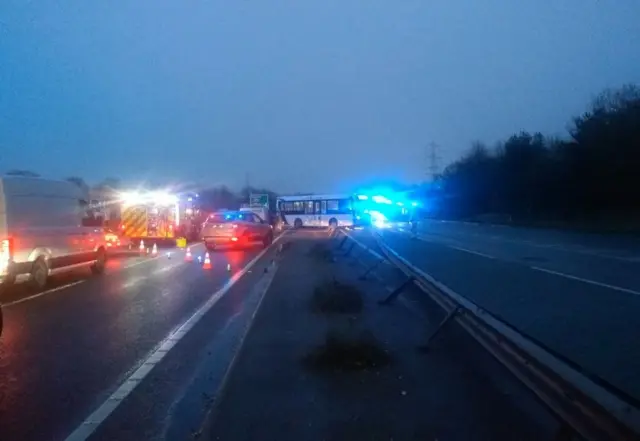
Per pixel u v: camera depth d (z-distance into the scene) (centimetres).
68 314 1374
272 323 1182
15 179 1700
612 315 1263
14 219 1677
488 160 7594
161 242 4138
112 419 680
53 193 1912
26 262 1716
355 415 656
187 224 4484
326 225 6662
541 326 1148
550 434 599
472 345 968
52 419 682
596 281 1823
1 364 928
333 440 588
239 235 3478
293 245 3747
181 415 693
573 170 5094
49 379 845
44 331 1180
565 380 491
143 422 670
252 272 2266
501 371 818
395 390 743
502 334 673
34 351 1012
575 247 3153
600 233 4144
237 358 905
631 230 4088
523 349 597
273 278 1973
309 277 1992
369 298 1498
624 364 870
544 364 540
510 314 1277
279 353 933
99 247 2209
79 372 880
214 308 1452
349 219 6631
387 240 3884
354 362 848
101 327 1220
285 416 654
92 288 1833
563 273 2042
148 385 812
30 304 1522
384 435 599
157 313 1384
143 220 4022
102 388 801
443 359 891
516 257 2655
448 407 680
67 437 627
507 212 6769
